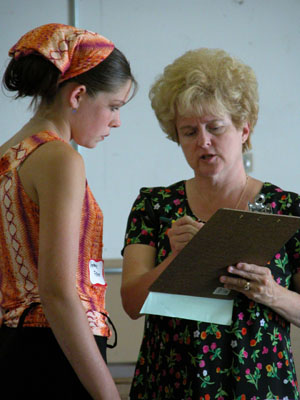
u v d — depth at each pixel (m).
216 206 3.73
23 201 2.90
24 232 2.91
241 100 3.55
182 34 7.74
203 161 3.62
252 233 2.99
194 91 3.47
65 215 2.76
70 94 3.05
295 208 3.62
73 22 7.61
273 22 7.86
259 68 7.85
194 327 3.47
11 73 3.11
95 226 3.12
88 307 3.00
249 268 3.22
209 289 3.33
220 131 3.56
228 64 3.60
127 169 7.70
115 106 3.18
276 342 3.51
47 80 3.00
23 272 2.94
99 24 7.65
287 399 3.48
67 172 2.81
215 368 3.43
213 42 7.78
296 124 7.89
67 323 2.72
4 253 3.02
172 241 3.35
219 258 3.11
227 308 3.43
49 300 2.72
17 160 2.93
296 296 3.46
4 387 2.85
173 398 3.48
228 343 3.46
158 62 7.71
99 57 3.07
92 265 3.10
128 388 7.34
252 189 3.75
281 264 3.57
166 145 7.73
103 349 3.04
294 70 7.89
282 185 7.86
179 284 3.23
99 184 7.68
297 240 3.58
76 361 2.76
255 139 7.83
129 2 7.67
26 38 3.09
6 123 7.52
